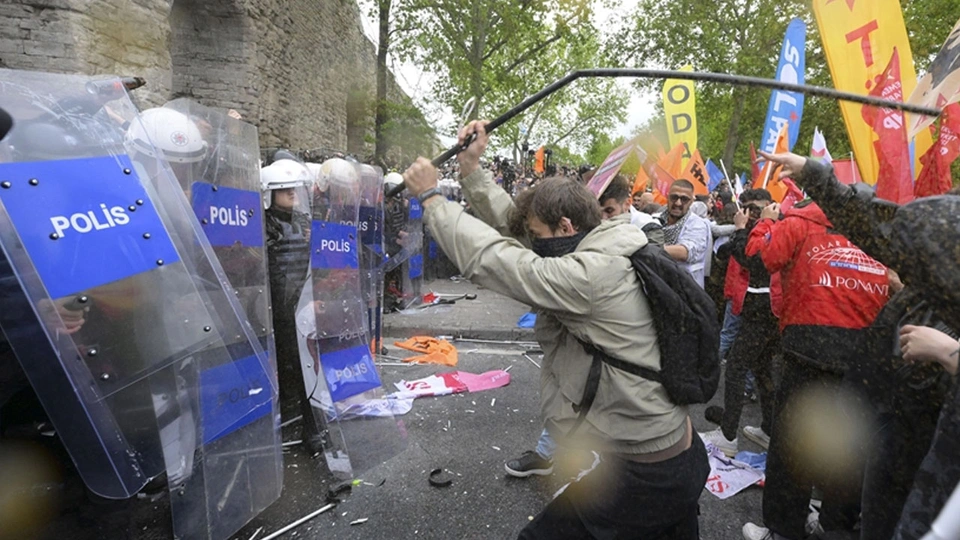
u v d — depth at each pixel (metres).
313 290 2.93
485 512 2.69
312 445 3.17
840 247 2.16
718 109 16.06
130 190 1.86
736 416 3.24
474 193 1.89
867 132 2.62
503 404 4.01
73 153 1.73
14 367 1.88
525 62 14.09
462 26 10.82
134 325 1.80
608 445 1.59
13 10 5.01
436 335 5.84
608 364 1.53
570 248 1.63
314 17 11.73
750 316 3.18
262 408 2.40
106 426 1.73
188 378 2.03
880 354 1.65
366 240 4.57
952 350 1.27
